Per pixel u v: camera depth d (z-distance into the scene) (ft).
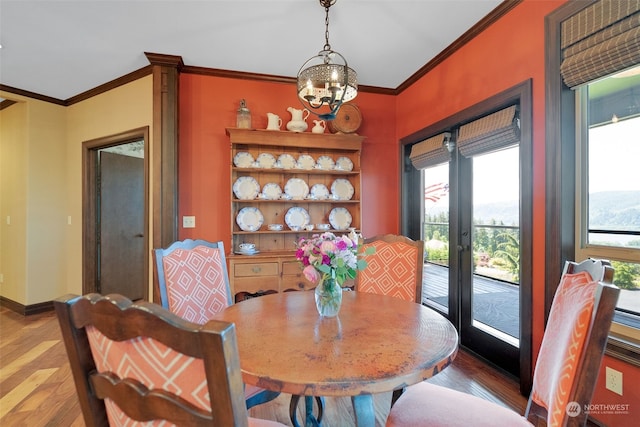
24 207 12.06
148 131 10.07
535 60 6.33
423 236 11.02
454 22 7.67
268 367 3.04
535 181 6.36
